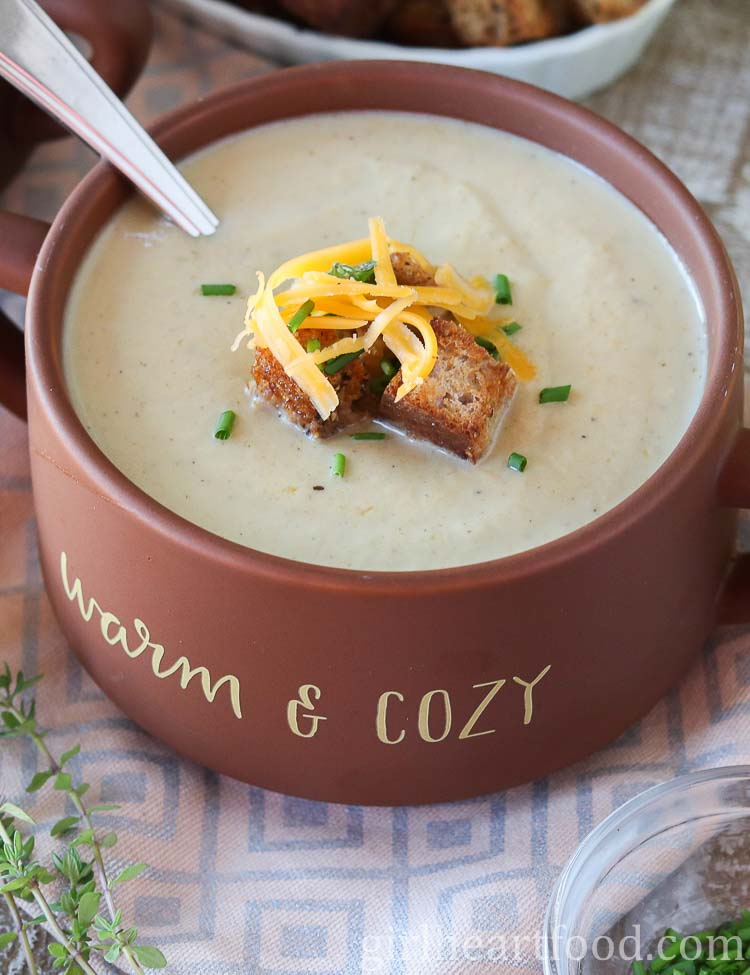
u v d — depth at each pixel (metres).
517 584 0.39
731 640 0.45
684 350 0.43
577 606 0.40
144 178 0.44
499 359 0.42
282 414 0.42
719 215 0.54
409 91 0.46
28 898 0.42
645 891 0.43
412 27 0.54
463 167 0.46
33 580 0.46
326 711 0.40
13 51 0.44
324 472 0.41
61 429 0.40
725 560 0.44
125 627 0.41
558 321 0.43
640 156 0.44
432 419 0.41
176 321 0.43
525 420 0.42
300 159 0.46
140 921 0.42
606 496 0.41
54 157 0.54
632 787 0.44
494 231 0.45
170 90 0.55
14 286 0.44
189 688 0.41
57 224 0.43
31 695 0.45
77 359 0.42
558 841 0.43
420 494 0.41
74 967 0.40
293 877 0.43
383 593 0.38
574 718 0.42
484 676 0.40
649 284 0.44
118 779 0.43
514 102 0.46
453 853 0.43
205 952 0.41
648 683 0.43
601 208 0.45
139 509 0.39
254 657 0.40
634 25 0.54
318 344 0.41
